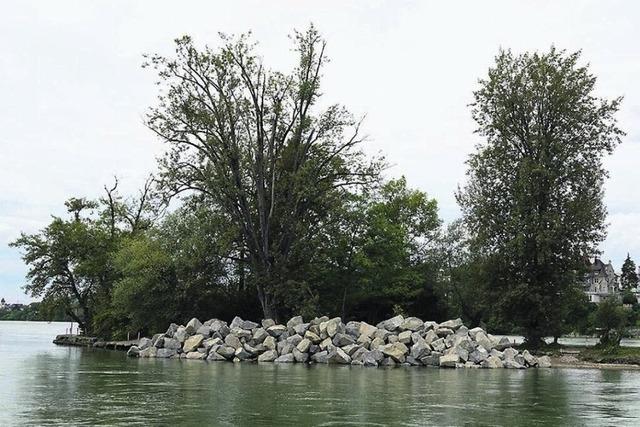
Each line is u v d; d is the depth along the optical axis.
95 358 35.03
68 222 63.97
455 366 31.70
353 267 60.22
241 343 36.00
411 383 22.58
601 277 146.75
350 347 33.84
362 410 15.39
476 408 16.17
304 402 16.75
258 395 18.20
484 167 49.00
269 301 48.81
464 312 75.69
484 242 48.16
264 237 48.78
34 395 17.64
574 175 46.84
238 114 48.47
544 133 47.44
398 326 35.94
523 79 48.44
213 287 52.19
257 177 49.03
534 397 18.91
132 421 13.27
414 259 70.31
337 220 53.44
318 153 50.41
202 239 49.78
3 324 182.00
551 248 46.28
